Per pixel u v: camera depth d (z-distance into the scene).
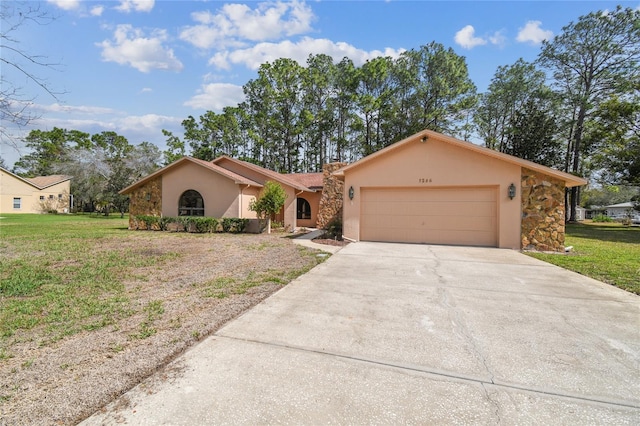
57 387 2.46
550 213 9.73
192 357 2.92
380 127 30.50
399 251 9.37
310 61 34.91
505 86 29.77
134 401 2.27
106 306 4.42
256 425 2.02
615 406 2.25
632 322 3.84
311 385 2.47
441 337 3.39
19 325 3.73
